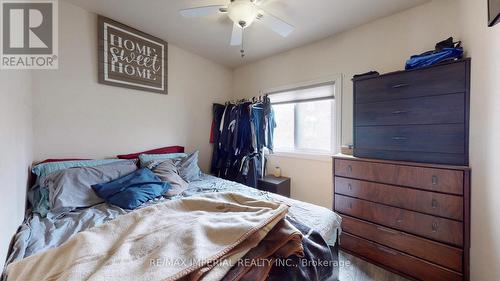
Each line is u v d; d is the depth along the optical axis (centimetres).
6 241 93
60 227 121
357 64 218
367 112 182
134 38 224
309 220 127
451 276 138
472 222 133
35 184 156
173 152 257
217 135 311
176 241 75
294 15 196
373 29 207
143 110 239
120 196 153
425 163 150
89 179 163
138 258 69
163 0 178
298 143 281
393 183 163
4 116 95
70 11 184
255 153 280
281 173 295
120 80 215
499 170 113
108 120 211
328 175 248
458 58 142
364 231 179
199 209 111
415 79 155
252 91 324
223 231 79
